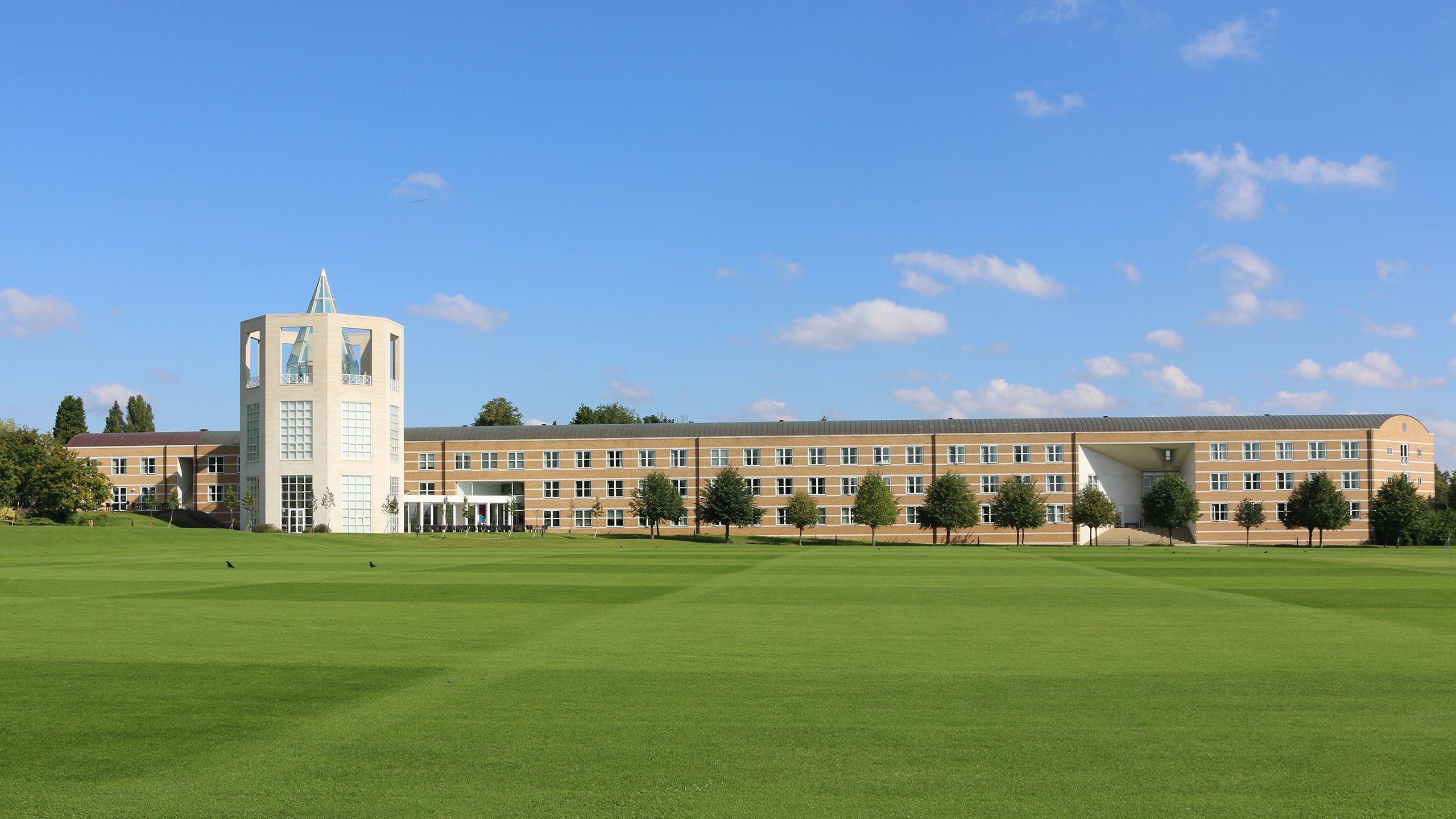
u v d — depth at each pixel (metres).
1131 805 14.05
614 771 15.49
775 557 76.38
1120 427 139.50
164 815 13.66
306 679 22.25
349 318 129.12
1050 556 82.12
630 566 62.00
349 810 13.84
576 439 147.12
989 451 140.75
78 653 25.61
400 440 135.75
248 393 131.12
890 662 24.52
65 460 112.56
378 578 50.09
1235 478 136.75
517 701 20.03
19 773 15.42
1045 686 21.55
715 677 22.55
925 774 15.38
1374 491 135.12
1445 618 33.97
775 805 14.02
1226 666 24.09
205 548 83.69
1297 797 14.36
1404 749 16.72
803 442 143.50
